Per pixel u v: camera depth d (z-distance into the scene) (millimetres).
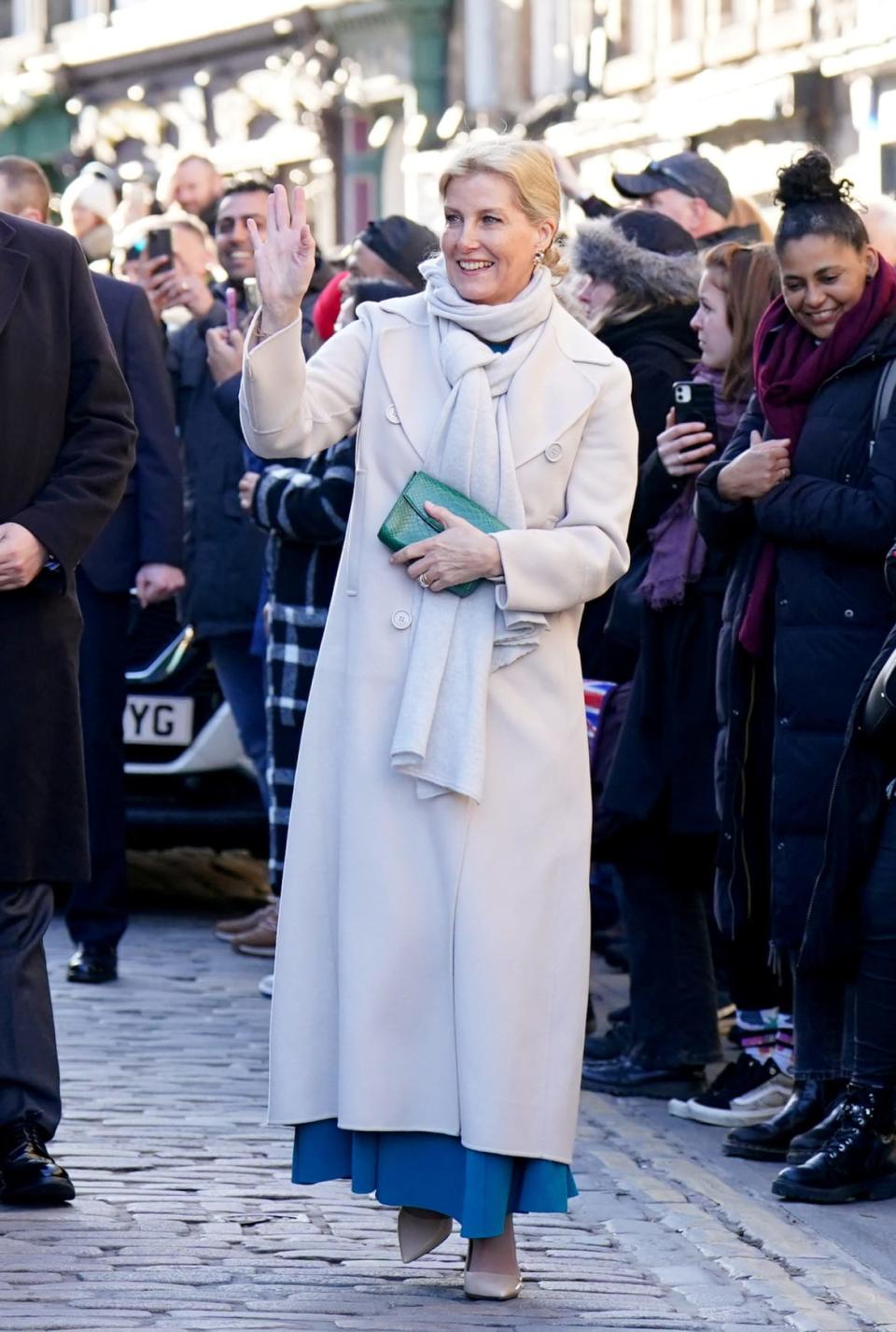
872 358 7734
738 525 7988
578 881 6309
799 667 7762
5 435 6977
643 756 8656
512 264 6285
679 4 25969
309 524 9805
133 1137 7781
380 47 30391
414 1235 6371
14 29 37656
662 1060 8883
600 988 11055
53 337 7066
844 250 7703
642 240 9234
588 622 9531
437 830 6191
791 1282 6531
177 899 13500
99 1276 6148
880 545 7609
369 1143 6215
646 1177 7672
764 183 24641
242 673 12211
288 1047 6246
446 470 6258
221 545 12047
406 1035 6176
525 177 6270
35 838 6953
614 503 6363
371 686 6254
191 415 12109
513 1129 6098
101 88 36000
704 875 8891
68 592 7086
